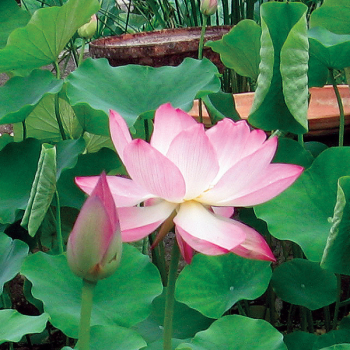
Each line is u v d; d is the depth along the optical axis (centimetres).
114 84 210
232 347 171
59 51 213
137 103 208
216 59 305
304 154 198
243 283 186
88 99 203
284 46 185
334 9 209
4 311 173
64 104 229
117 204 160
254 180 159
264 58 190
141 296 177
